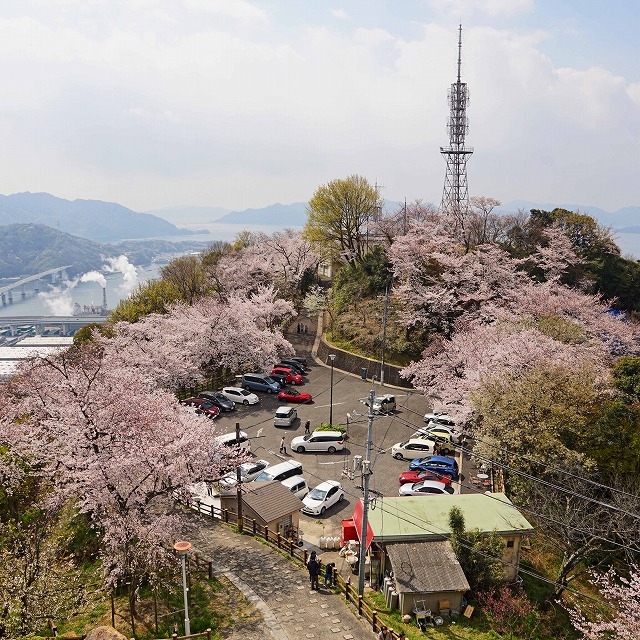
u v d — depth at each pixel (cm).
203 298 6116
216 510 2847
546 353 3372
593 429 2708
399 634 1783
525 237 6869
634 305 6281
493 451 2786
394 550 2177
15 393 3334
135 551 1906
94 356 3947
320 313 6988
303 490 3131
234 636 1783
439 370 4247
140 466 2073
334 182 7056
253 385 4938
